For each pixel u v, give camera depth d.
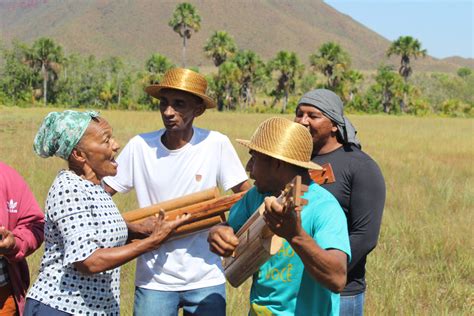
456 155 21.11
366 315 5.84
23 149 17.25
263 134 3.14
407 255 7.79
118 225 3.47
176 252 4.19
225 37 89.81
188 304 4.25
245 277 3.27
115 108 83.00
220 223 3.76
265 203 2.72
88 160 3.46
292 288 3.20
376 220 3.77
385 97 88.06
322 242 3.01
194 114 4.26
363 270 3.86
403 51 100.81
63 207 3.33
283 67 84.00
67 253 3.29
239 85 86.50
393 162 17.73
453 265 7.70
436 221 9.68
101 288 3.44
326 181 3.68
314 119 3.89
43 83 88.00
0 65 84.81
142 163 4.34
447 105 86.38
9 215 3.69
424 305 6.48
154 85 4.15
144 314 4.24
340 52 85.62
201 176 4.29
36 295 3.39
